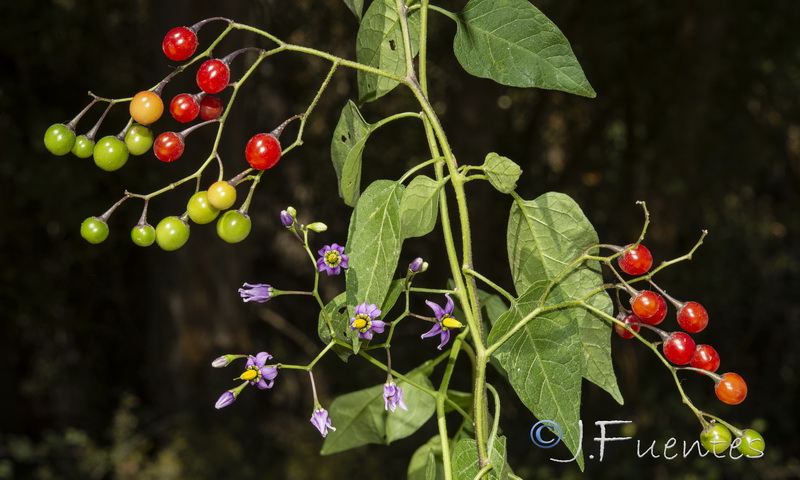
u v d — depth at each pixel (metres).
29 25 7.57
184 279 8.23
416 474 1.21
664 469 7.72
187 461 7.20
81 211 7.66
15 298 8.12
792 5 9.68
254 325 9.82
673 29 10.17
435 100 10.04
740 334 10.06
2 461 7.29
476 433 0.91
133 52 7.95
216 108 0.92
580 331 0.99
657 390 8.52
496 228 10.50
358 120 1.01
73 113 7.91
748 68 10.11
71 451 7.57
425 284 8.80
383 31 1.09
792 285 10.41
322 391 9.06
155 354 8.45
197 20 6.69
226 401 0.94
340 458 7.38
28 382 8.38
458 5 9.26
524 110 11.54
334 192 10.40
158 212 7.76
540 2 9.84
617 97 10.99
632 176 10.82
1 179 7.75
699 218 10.35
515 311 0.93
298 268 10.20
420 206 0.93
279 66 9.20
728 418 8.49
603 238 11.02
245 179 0.90
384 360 8.48
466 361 8.09
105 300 8.88
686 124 9.39
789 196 11.94
